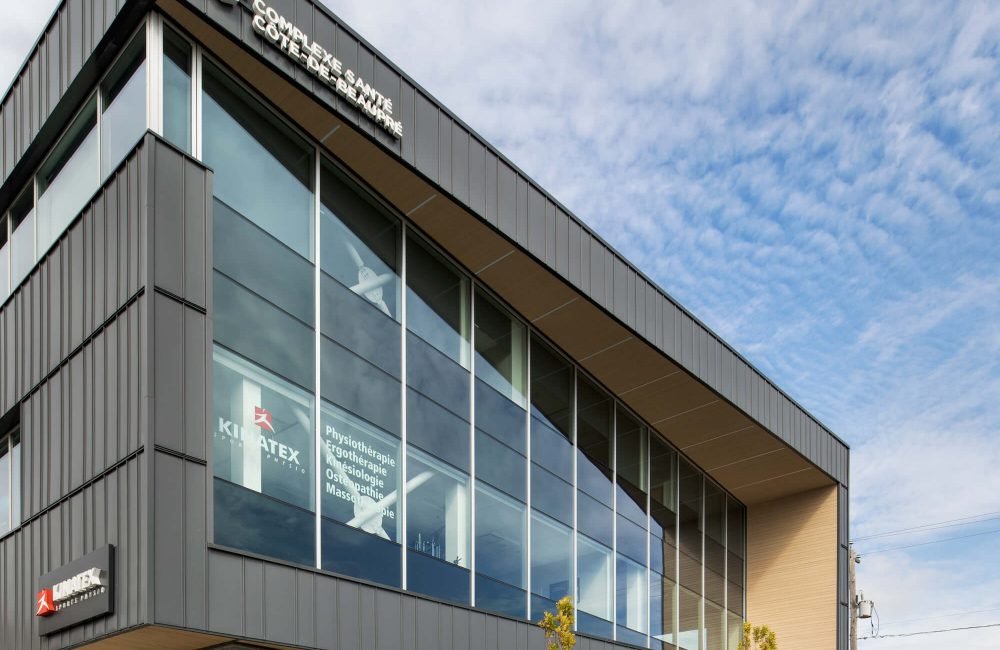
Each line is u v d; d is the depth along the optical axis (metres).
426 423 16.83
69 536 12.42
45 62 15.24
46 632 12.45
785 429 25.64
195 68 13.58
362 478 15.01
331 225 15.65
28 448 13.93
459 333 18.33
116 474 11.69
